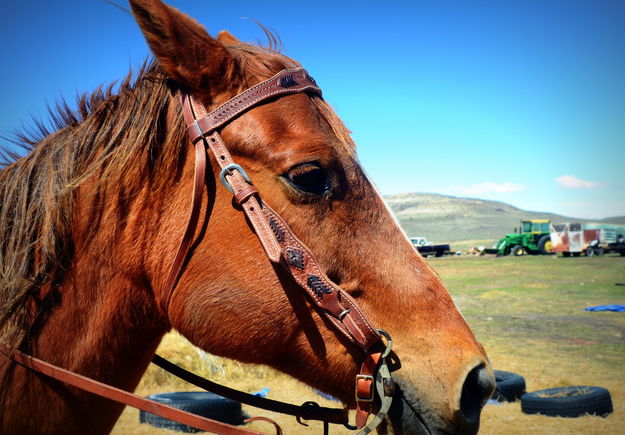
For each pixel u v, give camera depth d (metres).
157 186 1.63
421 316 1.50
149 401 1.52
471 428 1.40
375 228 1.56
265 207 1.48
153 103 1.68
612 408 5.76
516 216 178.00
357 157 1.63
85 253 1.68
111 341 1.68
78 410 1.65
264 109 1.57
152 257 1.63
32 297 1.66
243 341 1.53
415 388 1.45
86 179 1.68
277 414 5.99
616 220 158.62
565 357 8.41
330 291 1.45
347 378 1.50
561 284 19.20
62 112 1.90
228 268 1.52
